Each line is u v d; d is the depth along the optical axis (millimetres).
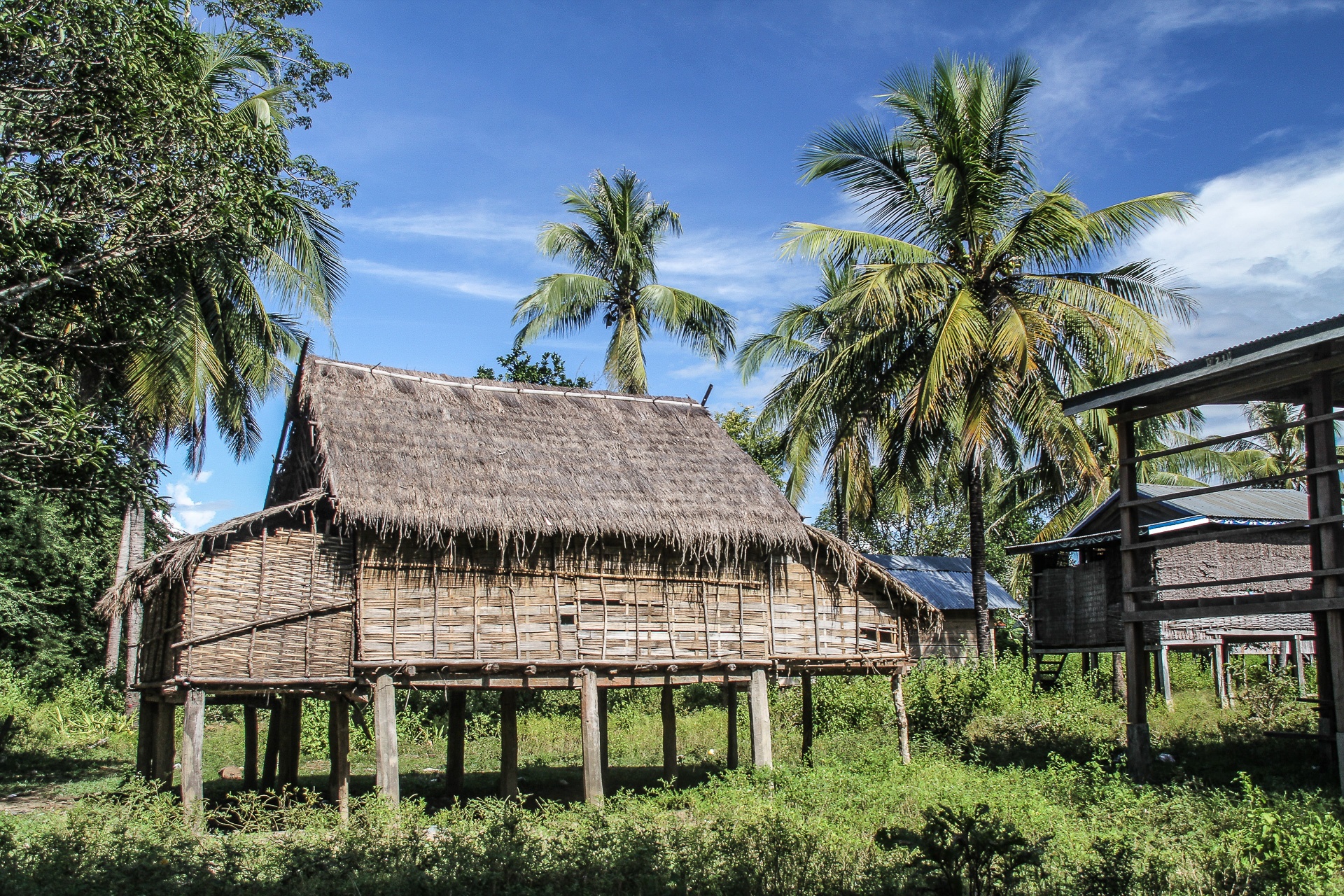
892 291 20953
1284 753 14938
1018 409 21938
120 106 14203
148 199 14148
